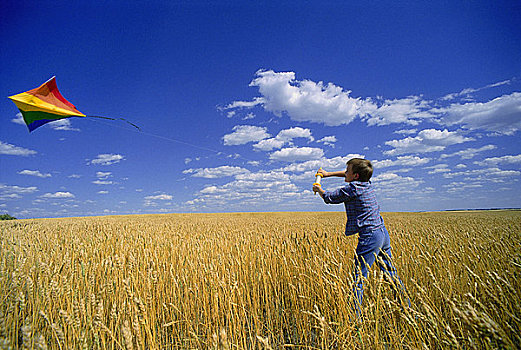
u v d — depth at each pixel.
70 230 10.26
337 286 2.60
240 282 3.71
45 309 2.82
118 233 9.10
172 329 3.17
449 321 2.44
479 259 3.38
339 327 2.48
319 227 10.70
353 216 3.58
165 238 7.84
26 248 4.96
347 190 3.52
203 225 13.62
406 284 3.32
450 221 14.63
